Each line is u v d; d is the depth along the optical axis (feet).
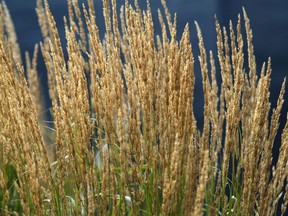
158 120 8.55
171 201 7.88
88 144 7.87
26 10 30.12
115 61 8.96
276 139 21.36
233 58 8.89
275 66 24.03
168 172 8.12
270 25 26.99
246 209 8.43
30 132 8.18
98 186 8.27
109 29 9.05
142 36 8.48
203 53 8.26
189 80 7.89
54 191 8.41
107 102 8.14
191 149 7.70
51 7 28.86
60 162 8.14
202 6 29.68
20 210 10.18
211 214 8.28
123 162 7.68
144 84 8.16
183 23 28.27
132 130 8.18
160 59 9.21
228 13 28.58
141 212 8.80
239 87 8.33
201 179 6.28
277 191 8.47
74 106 8.11
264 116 8.23
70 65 8.14
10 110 7.84
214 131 8.86
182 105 7.82
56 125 8.07
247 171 8.33
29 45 26.78
